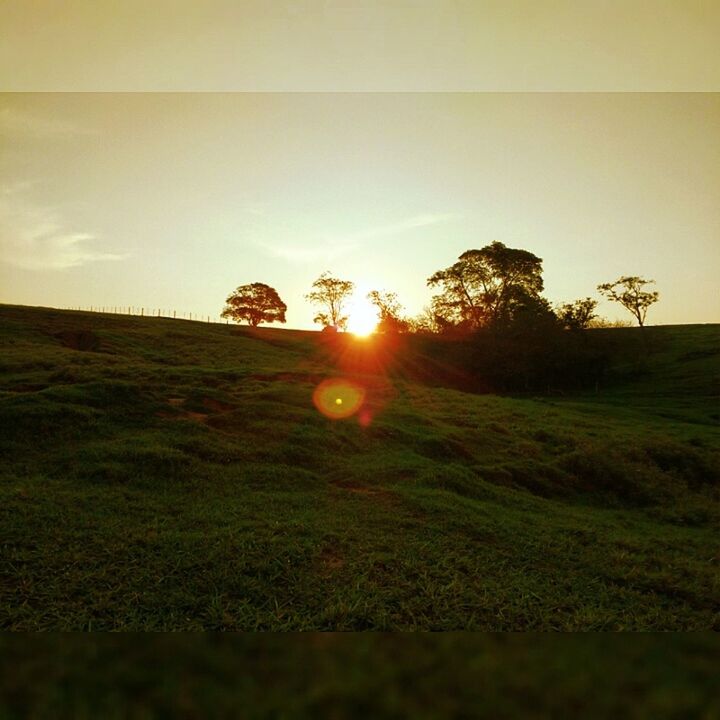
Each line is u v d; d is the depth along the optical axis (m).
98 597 5.54
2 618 5.01
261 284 78.19
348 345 47.53
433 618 5.48
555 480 13.43
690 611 6.18
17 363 20.05
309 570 6.51
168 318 53.84
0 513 7.43
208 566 6.37
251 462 11.02
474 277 57.44
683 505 12.91
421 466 11.74
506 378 41.28
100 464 9.80
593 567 7.50
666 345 56.28
